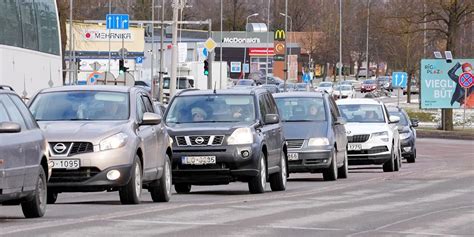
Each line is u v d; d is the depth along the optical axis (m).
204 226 31.17
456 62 138.75
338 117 62.50
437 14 138.25
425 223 33.03
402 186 54.06
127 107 41.31
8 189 31.39
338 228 31.23
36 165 33.59
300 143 58.09
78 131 38.31
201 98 49.78
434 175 65.12
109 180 38.00
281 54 198.25
